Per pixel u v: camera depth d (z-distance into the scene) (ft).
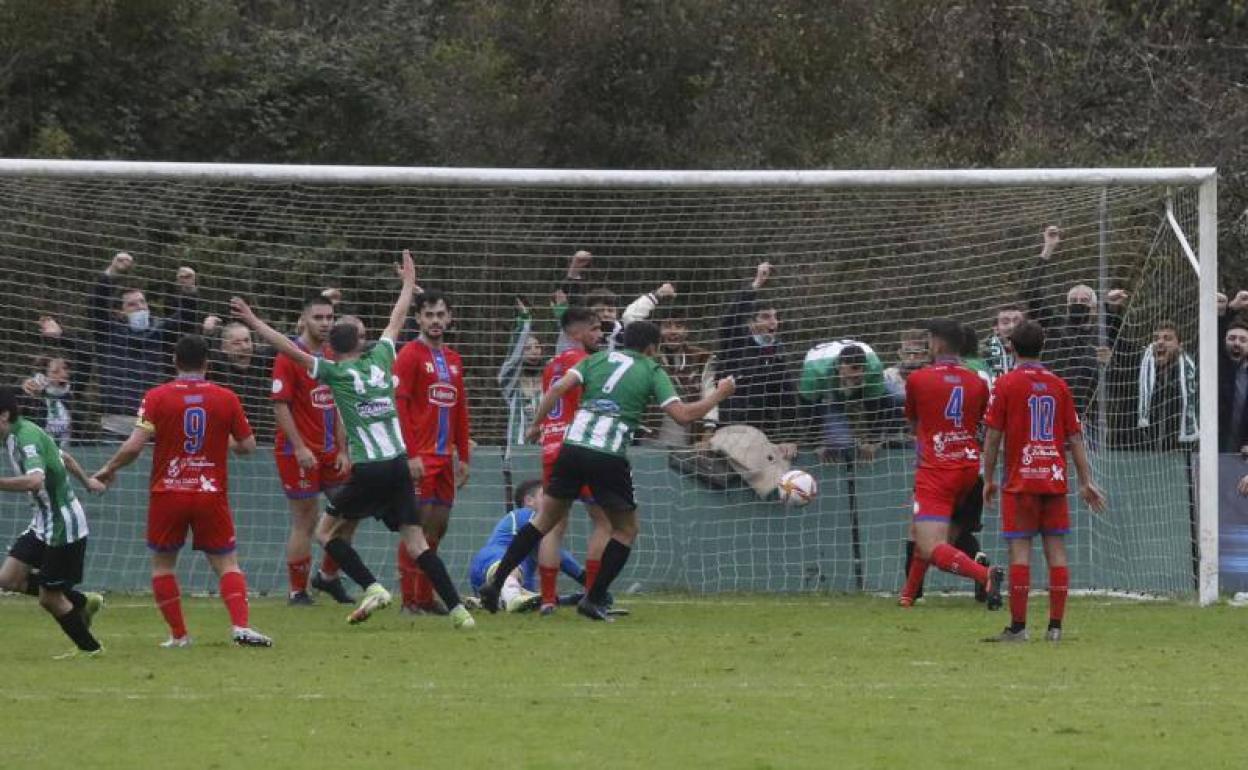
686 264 184.75
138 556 161.89
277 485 164.66
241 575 118.11
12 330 166.09
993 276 177.06
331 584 152.25
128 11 258.57
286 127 266.57
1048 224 173.68
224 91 262.47
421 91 268.21
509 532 149.07
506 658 111.65
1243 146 272.92
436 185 155.02
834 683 100.32
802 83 271.28
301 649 116.47
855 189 168.96
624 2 269.85
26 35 246.88
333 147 267.59
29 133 248.93
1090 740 81.41
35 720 86.79
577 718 87.30
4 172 149.28
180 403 115.14
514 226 184.96
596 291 177.47
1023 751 78.59
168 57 262.88
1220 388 168.96
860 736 82.38
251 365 166.50
